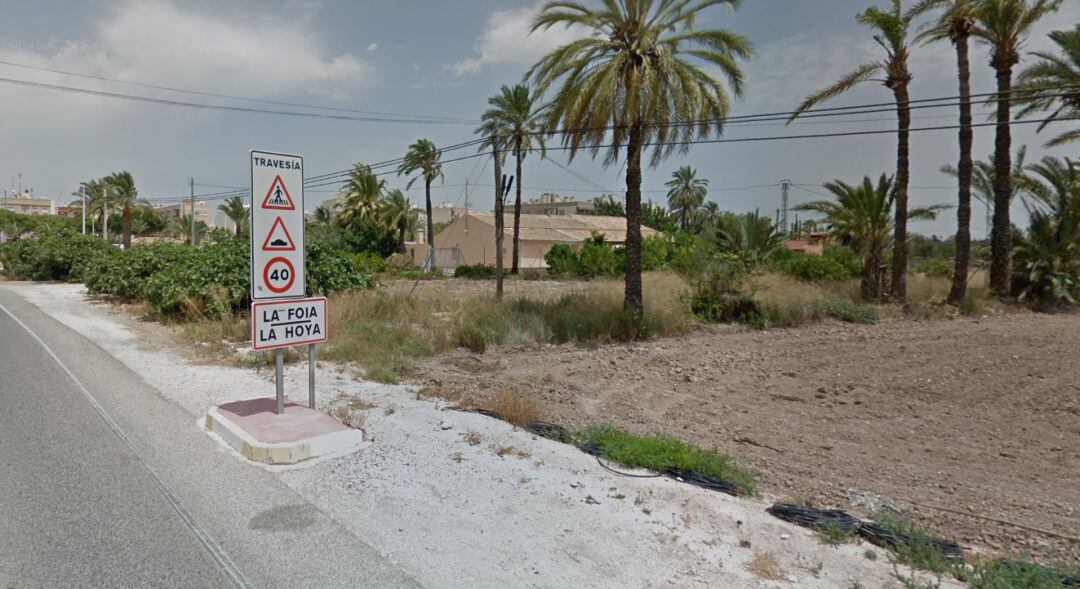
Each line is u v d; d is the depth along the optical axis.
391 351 11.06
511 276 38.78
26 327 13.85
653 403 8.57
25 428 6.03
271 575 3.43
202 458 5.29
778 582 3.48
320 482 4.82
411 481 4.87
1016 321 17.98
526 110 34.34
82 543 3.74
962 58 19.69
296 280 6.23
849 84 19.41
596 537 3.97
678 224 74.44
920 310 19.11
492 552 3.75
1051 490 5.63
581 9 14.30
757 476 5.63
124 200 50.28
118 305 19.73
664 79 14.16
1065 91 19.47
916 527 4.52
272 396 7.54
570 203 96.19
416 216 60.41
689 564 3.66
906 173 20.33
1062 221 21.61
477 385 8.80
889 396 9.27
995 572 3.61
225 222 69.31
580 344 13.21
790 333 15.62
